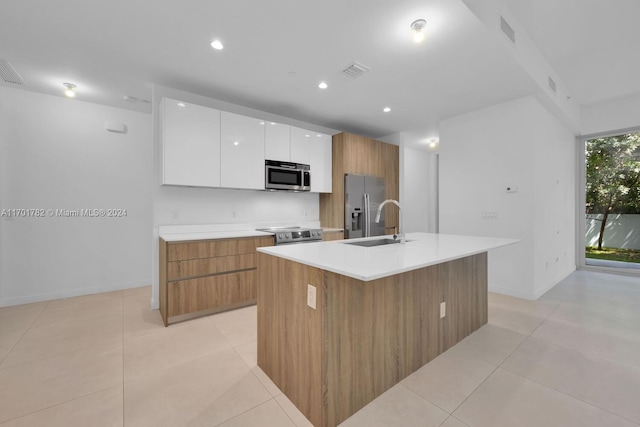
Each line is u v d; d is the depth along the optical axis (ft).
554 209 12.73
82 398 5.09
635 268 14.69
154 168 9.81
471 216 12.19
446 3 5.93
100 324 8.39
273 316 5.65
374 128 15.06
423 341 6.31
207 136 9.82
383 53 7.83
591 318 8.86
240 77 9.27
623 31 8.80
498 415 4.70
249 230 11.60
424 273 6.34
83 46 7.51
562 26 8.59
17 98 10.09
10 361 6.31
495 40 7.22
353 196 13.55
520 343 7.28
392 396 5.26
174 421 4.57
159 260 9.74
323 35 7.06
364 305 5.01
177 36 7.10
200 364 6.27
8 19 6.39
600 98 14.15
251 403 5.02
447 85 9.77
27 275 10.28
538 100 10.89
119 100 11.13
